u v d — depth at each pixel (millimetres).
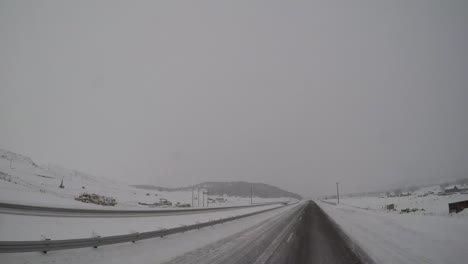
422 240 12820
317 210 43125
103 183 75750
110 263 7953
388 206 39219
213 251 10047
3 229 10617
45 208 18703
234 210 41625
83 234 11820
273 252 10273
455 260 9125
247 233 15289
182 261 8461
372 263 8828
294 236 14617
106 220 17344
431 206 36562
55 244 7914
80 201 30594
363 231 16750
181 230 13961
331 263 8828
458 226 16469
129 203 42969
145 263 8109
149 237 11438
